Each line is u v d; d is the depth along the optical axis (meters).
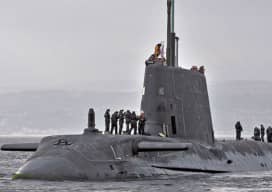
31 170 92.12
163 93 111.31
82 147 94.88
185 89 114.38
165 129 110.50
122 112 112.00
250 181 102.44
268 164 131.75
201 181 98.62
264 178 107.50
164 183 93.06
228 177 106.50
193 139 114.38
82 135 98.88
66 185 87.00
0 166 149.88
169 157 104.69
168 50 117.38
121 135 101.31
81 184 88.00
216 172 111.75
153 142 99.00
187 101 114.31
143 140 101.75
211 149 115.75
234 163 119.38
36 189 84.06
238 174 112.44
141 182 92.56
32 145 103.25
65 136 99.19
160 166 101.62
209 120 119.62
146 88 113.12
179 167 104.19
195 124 115.25
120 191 83.56
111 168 94.00
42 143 98.75
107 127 111.31
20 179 91.75
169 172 101.50
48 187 85.38
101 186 87.00
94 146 95.69
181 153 107.06
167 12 117.25
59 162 92.00
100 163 93.50
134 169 96.56
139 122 110.62
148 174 97.50
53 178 90.31
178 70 113.81
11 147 104.19
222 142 125.50
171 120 111.25
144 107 112.94
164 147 96.38
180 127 112.19
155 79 111.69
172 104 111.69
